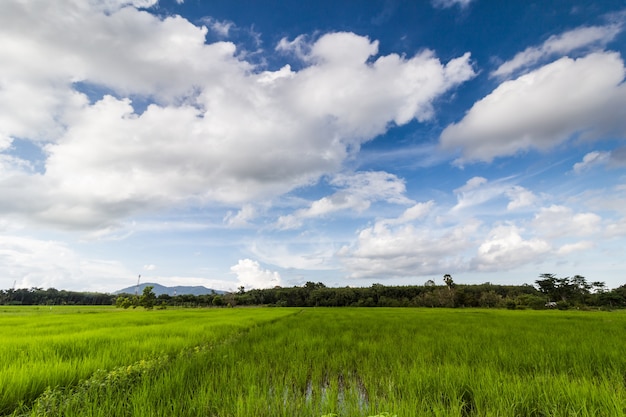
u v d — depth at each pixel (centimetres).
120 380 633
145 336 1325
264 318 2892
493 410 502
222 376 693
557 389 561
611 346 1001
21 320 2569
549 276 8500
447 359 862
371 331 1623
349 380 725
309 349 1055
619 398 493
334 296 10100
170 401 556
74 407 521
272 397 563
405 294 10050
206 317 3069
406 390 613
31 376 619
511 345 1070
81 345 1044
